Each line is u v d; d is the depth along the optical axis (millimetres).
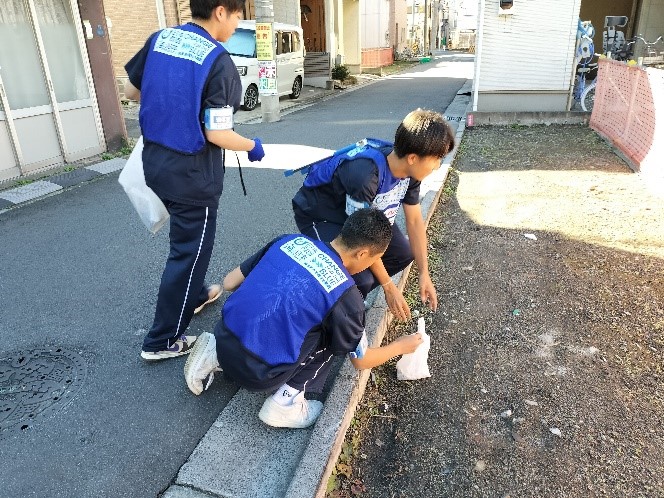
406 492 2217
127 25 12031
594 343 3111
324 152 7668
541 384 2799
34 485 2184
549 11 8719
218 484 2168
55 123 6723
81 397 2693
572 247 4355
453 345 3162
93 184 6379
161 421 2537
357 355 2330
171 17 11992
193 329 3234
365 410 2658
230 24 2523
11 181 6203
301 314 2107
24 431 2467
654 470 2266
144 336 3217
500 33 9008
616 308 3447
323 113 11523
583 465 2305
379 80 19234
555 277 3879
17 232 4914
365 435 2520
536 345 3121
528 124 9234
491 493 2195
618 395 2701
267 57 10180
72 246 4570
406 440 2482
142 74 2545
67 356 3023
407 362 2799
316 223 2646
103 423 2520
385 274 2635
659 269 3918
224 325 2244
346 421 2451
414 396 2758
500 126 9227
